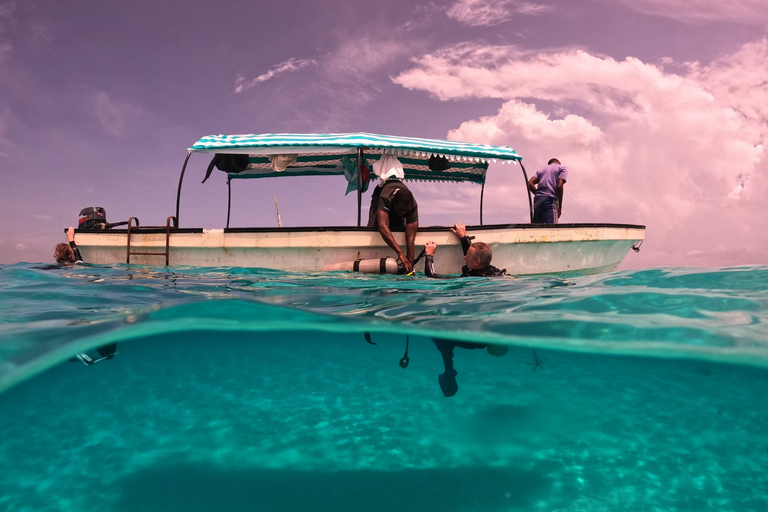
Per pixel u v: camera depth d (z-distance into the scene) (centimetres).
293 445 309
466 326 340
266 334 433
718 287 423
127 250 802
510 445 318
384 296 463
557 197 887
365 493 238
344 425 356
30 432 344
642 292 418
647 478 268
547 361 444
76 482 255
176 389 489
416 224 754
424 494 239
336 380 536
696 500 241
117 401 439
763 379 439
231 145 772
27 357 251
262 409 407
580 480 262
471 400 441
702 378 493
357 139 768
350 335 420
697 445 337
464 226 761
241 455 292
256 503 226
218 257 789
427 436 331
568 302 401
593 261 829
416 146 770
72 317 339
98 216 895
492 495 240
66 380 423
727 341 287
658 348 300
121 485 250
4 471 272
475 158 856
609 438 341
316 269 770
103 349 373
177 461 282
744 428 393
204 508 220
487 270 660
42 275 593
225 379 538
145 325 335
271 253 777
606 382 496
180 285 525
